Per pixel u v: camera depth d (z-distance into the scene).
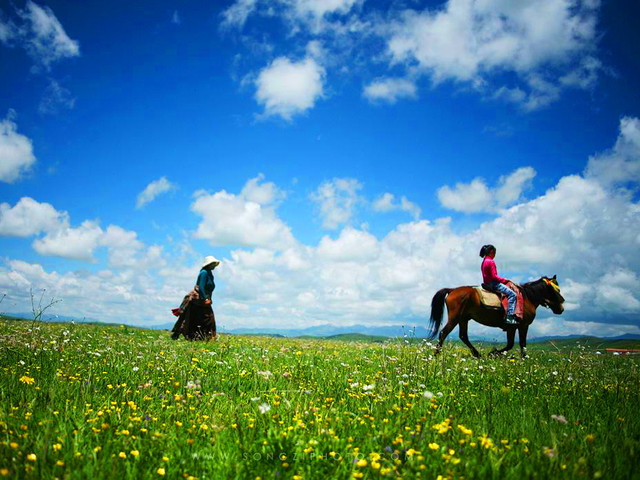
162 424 4.34
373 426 4.37
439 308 13.71
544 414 5.37
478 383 7.48
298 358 10.01
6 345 8.70
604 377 8.70
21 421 4.21
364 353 12.62
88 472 3.19
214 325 15.80
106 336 14.04
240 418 4.61
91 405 4.89
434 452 3.66
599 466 3.51
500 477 3.28
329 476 3.37
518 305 12.55
